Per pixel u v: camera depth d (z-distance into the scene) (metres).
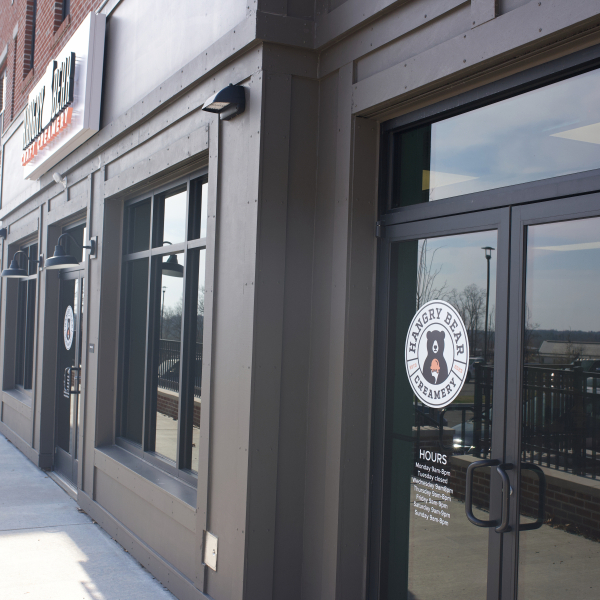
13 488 7.16
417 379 3.26
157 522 4.78
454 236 3.08
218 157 4.04
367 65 3.43
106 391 6.14
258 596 3.58
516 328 2.71
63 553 5.17
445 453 3.06
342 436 3.43
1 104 12.58
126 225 6.20
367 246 3.51
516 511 2.66
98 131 6.26
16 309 10.75
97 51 6.25
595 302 2.44
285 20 3.65
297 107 3.72
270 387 3.62
